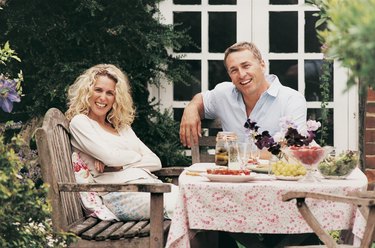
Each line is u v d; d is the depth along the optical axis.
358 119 8.36
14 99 4.96
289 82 8.57
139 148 6.23
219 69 8.59
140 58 8.28
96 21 8.20
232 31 8.59
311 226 4.14
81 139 5.77
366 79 2.80
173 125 8.29
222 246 6.41
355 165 4.93
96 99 6.00
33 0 8.16
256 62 6.24
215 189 4.63
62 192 5.22
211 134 8.55
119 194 5.67
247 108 6.45
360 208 4.52
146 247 5.02
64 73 8.09
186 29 8.38
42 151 5.03
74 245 5.04
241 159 5.32
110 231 5.15
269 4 8.55
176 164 8.28
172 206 5.65
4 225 4.44
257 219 4.62
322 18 4.52
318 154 4.75
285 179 4.91
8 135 8.30
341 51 2.74
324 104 8.33
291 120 5.10
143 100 8.41
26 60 8.34
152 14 8.44
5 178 4.21
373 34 2.57
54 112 5.54
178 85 8.59
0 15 8.23
